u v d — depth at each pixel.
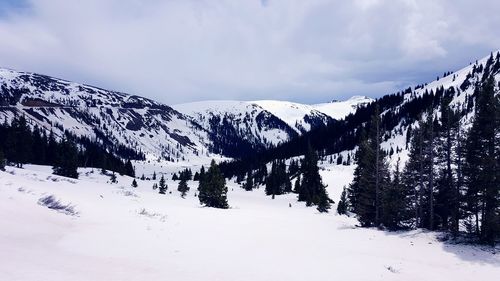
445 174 37.50
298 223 36.84
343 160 186.62
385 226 37.09
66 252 16.06
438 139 36.44
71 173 77.25
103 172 108.00
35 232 18.28
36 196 26.73
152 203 43.88
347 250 25.61
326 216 51.94
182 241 22.42
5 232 16.69
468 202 31.59
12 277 11.20
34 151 106.69
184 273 15.49
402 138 172.88
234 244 23.44
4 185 26.91
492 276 21.98
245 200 86.19
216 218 34.91
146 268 15.45
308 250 24.20
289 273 17.59
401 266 21.86
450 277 20.89
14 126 83.88
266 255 21.23
